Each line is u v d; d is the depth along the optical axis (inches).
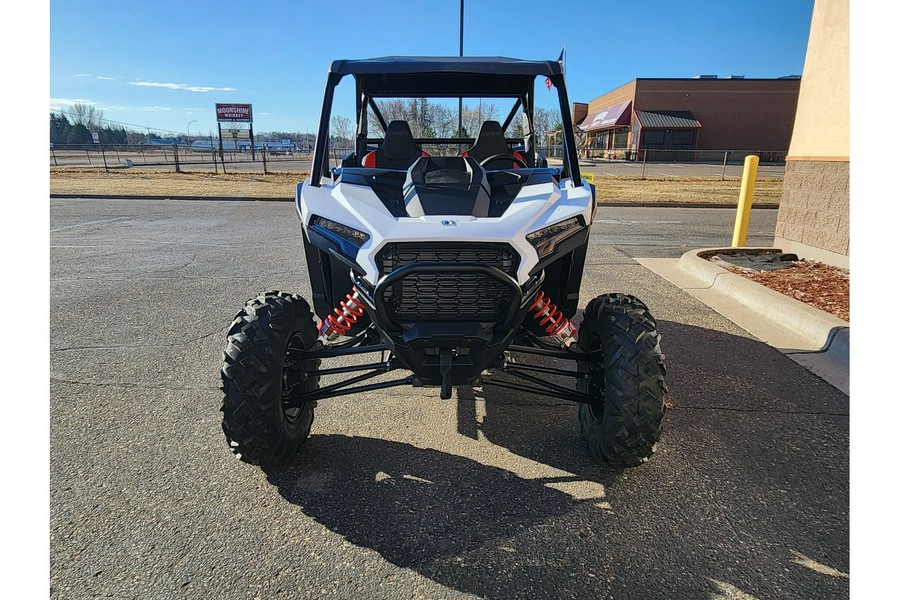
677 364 174.1
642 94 1968.5
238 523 102.3
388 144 157.9
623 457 112.5
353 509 106.7
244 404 106.8
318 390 120.7
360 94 189.3
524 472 119.3
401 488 113.5
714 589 87.8
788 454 125.3
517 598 86.1
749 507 107.3
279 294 121.3
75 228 439.5
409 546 97.0
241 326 111.3
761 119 1950.1
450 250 105.1
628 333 111.9
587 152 2285.9
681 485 114.4
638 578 90.0
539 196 120.2
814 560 93.5
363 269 106.7
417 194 116.8
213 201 651.5
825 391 156.1
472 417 143.3
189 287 260.4
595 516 105.0
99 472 116.8
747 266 282.8
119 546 95.7
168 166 1358.3
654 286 266.5
